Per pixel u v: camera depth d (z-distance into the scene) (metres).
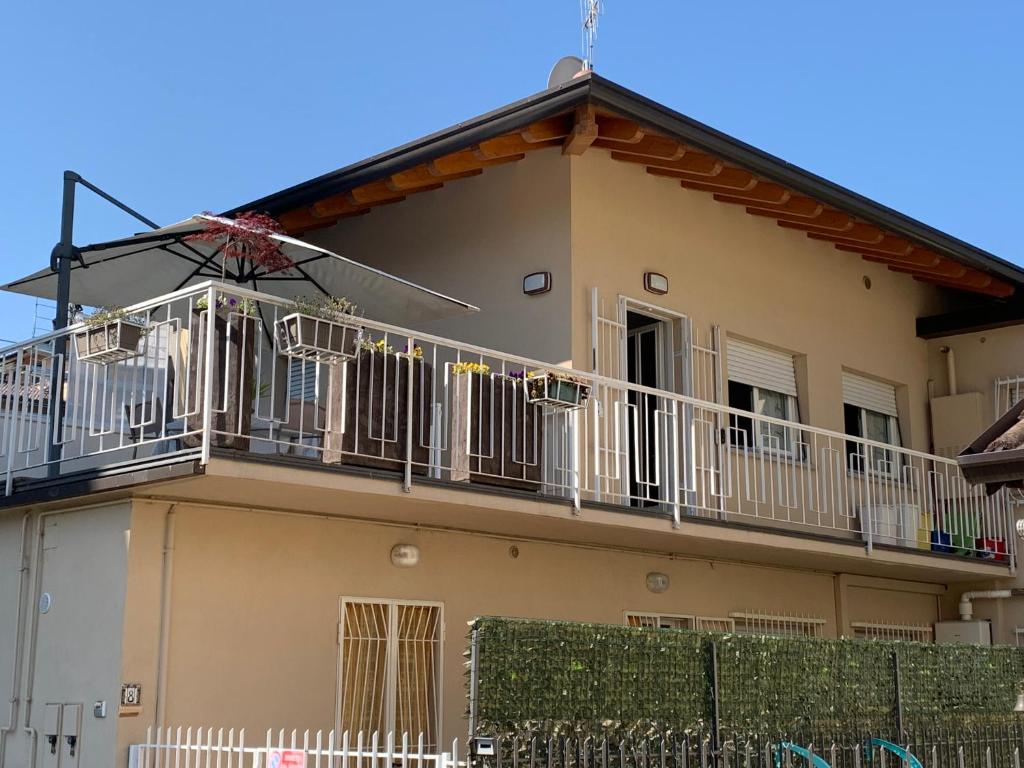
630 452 12.03
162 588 8.27
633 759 7.68
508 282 11.48
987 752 8.52
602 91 9.94
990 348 15.37
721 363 12.48
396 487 8.38
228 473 7.49
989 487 7.59
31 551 8.98
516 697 7.19
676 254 12.19
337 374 8.18
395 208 12.61
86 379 8.52
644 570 11.61
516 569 10.50
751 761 8.33
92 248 9.76
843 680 9.23
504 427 9.12
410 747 9.50
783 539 11.32
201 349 7.69
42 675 8.62
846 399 14.38
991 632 14.38
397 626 9.59
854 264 14.75
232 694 8.51
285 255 9.77
